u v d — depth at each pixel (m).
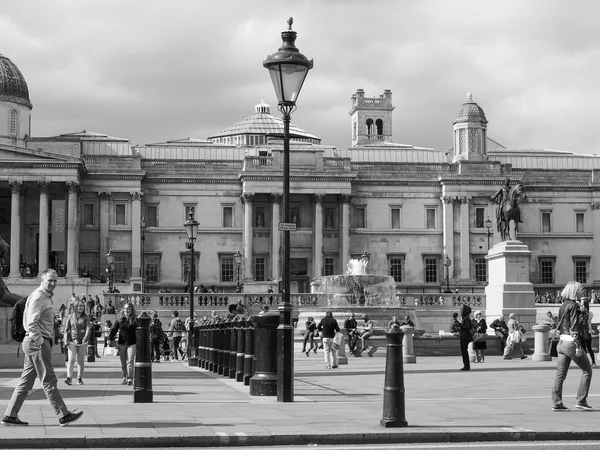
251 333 41.84
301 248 150.25
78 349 43.84
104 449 24.22
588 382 30.92
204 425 27.06
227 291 148.75
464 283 151.25
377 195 153.75
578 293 30.84
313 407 32.12
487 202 153.50
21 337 32.34
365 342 74.38
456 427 26.61
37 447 24.14
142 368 33.78
